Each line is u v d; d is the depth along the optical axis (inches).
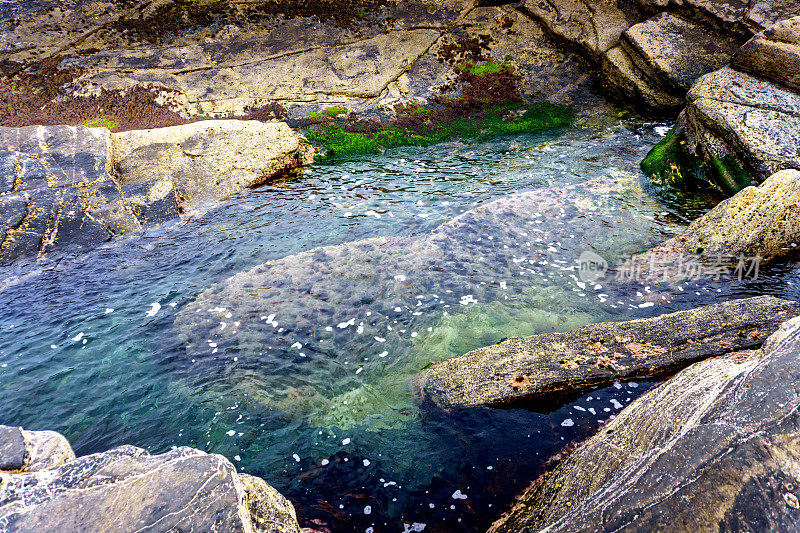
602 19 669.9
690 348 230.1
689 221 371.2
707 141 437.4
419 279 311.6
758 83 442.3
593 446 173.3
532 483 185.5
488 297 295.1
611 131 553.6
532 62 674.8
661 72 564.4
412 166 515.8
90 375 253.3
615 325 250.4
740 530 119.9
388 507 182.1
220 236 390.3
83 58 622.2
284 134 525.7
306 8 705.6
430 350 258.1
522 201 390.9
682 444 142.9
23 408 233.6
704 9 597.3
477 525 173.5
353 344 264.8
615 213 380.5
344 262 330.0
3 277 342.0
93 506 129.2
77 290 327.0
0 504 128.4
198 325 284.0
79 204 411.2
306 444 210.2
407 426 215.2
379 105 617.9
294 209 431.2
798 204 308.0
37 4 650.2
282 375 247.6
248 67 637.3
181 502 130.1
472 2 732.7
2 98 574.6
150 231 402.3
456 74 655.1
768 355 162.4
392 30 694.5
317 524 176.4
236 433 217.2
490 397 218.8
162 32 663.8
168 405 233.8
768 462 128.3
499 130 587.5
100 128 495.8
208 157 490.3
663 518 128.3
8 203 395.5
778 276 299.7
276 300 298.8
